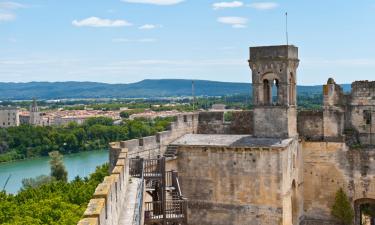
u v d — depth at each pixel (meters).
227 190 65.31
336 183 73.38
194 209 67.00
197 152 66.69
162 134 67.38
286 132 66.81
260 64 67.31
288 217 65.25
